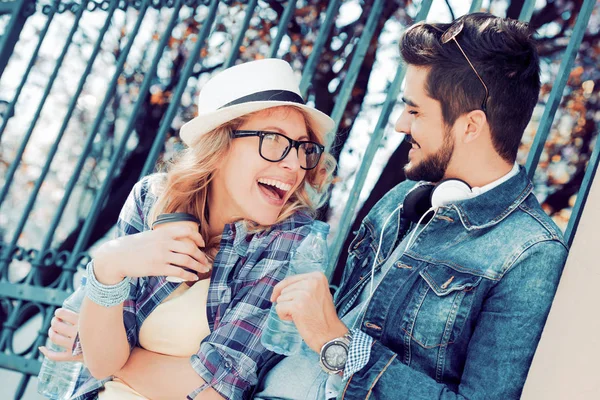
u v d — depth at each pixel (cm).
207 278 225
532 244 182
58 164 664
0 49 406
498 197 195
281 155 218
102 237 645
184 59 660
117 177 655
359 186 294
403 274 198
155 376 209
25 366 348
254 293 215
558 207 711
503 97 194
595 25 695
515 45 195
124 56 377
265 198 222
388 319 196
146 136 657
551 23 690
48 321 350
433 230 201
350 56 666
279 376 206
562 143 711
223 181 228
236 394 207
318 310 181
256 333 211
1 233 659
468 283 184
